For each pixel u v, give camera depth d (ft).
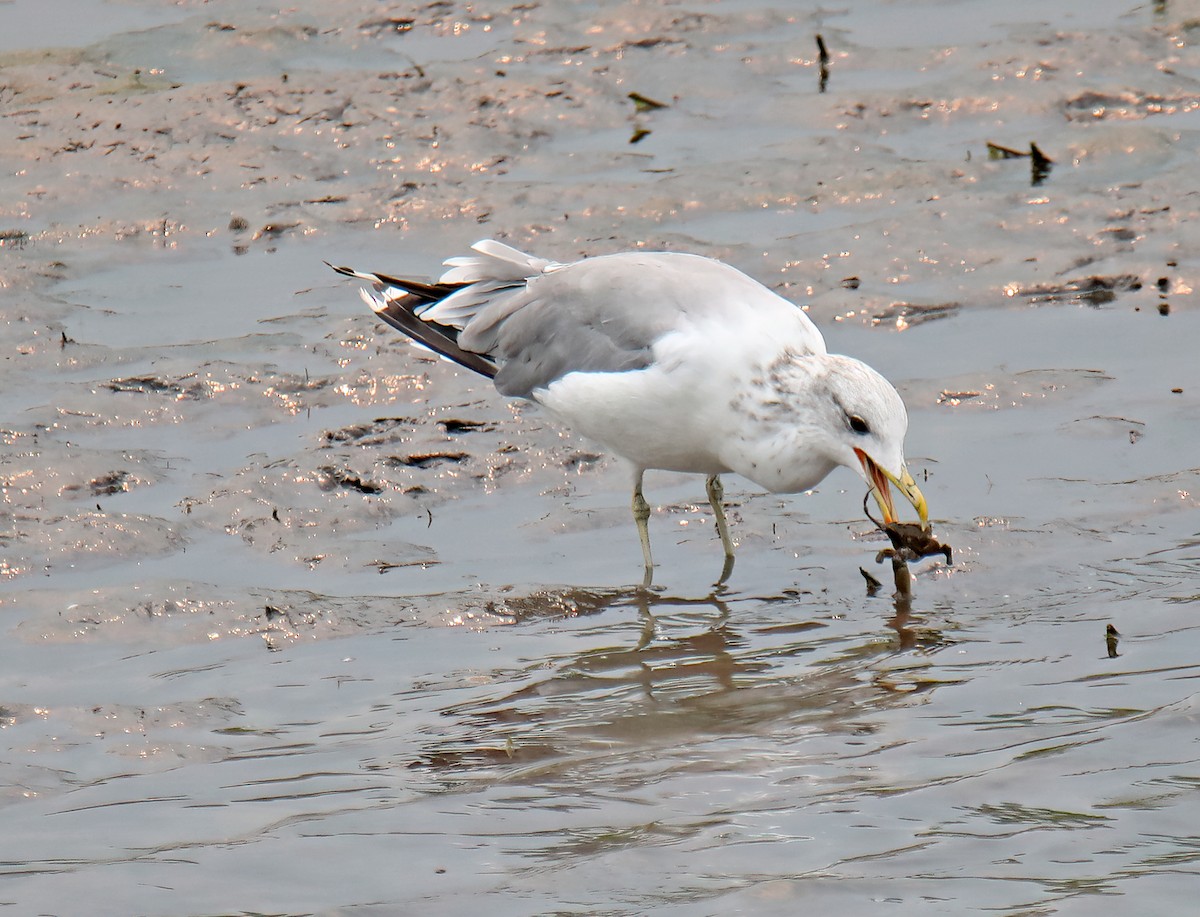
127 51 78.48
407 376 48.70
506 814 26.91
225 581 38.09
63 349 50.85
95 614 35.91
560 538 40.52
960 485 41.50
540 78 73.05
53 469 43.14
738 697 31.68
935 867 24.02
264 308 54.29
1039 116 67.67
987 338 50.14
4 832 27.37
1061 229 56.44
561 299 39.81
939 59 73.46
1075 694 30.48
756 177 62.54
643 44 77.25
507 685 32.86
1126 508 39.55
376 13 82.07
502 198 61.67
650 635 35.12
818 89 72.02
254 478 42.55
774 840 25.29
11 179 65.41
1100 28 74.84
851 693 31.48
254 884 24.85
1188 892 22.93
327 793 28.27
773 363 36.65
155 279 57.16
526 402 46.73
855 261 55.26
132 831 27.17
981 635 33.94
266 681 33.27
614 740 29.91
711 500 39.50
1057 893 23.07
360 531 40.73
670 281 38.50
